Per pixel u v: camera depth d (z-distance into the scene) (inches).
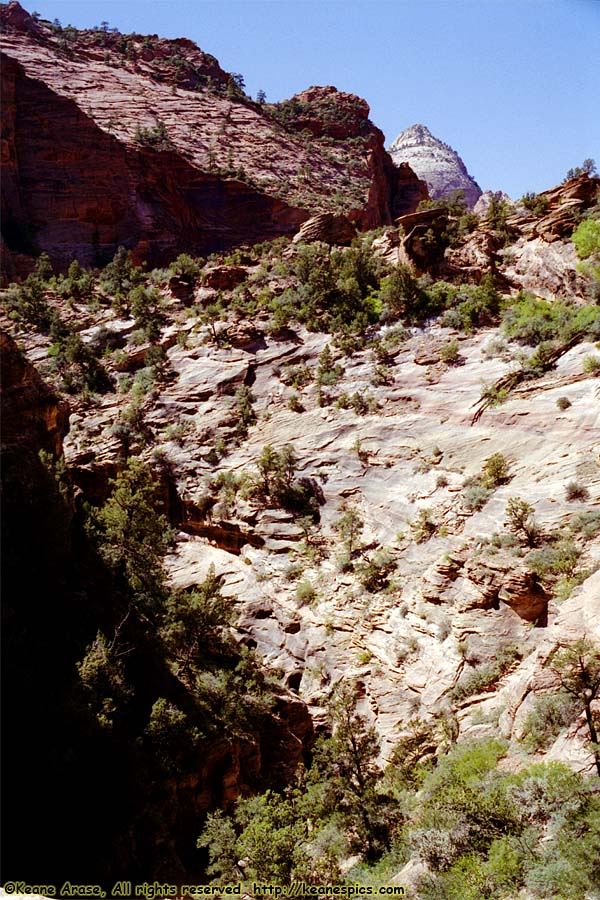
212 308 2201.0
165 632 1090.7
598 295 1792.6
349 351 1931.6
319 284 2160.4
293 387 1931.6
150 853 756.6
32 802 702.5
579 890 515.5
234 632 1462.8
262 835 688.4
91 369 2159.2
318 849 804.6
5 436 1010.1
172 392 2037.4
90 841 716.7
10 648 781.3
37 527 973.2
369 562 1439.5
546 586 1119.6
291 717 1228.5
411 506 1491.1
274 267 2423.7
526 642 1085.1
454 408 1626.5
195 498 1754.4
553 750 725.3
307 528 1599.4
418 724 1071.6
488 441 1514.5
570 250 2010.3
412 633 1259.8
